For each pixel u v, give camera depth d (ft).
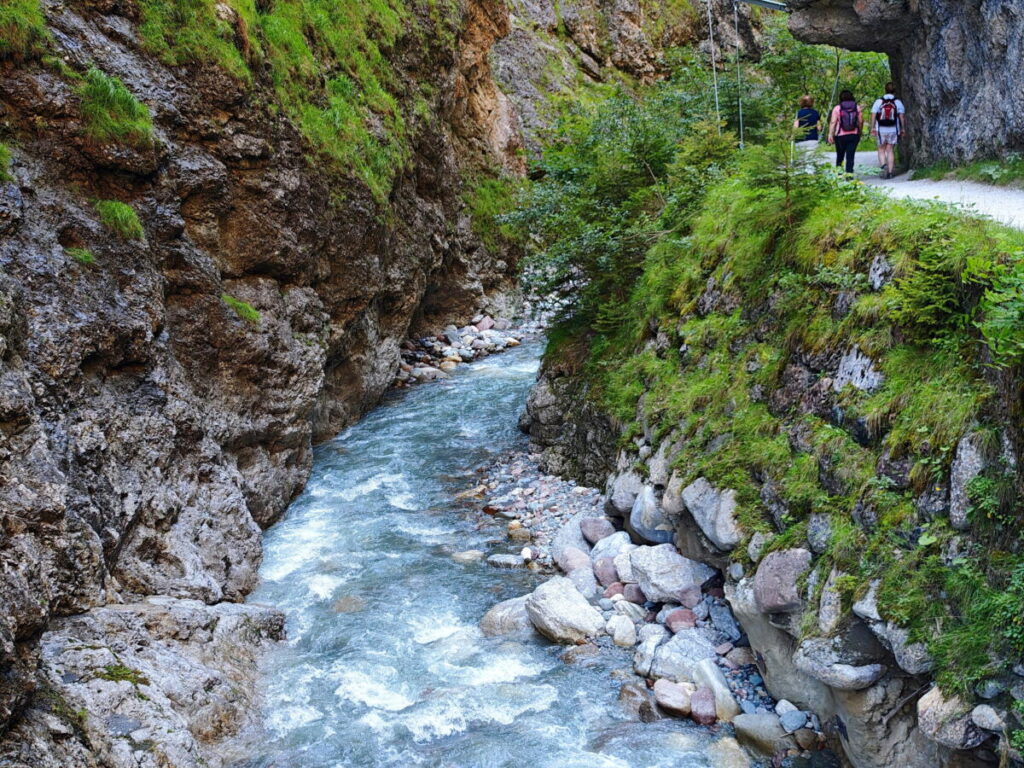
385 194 50.19
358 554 32.60
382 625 27.25
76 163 28.45
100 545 22.70
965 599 16.52
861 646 18.16
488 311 73.92
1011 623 15.56
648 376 33.53
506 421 49.01
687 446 27.68
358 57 53.06
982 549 16.75
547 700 22.95
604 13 111.86
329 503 38.01
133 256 29.04
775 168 27.32
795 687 21.17
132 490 25.50
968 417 17.79
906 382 19.92
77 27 30.19
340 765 20.42
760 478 23.72
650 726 21.63
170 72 33.94
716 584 26.89
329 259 44.19
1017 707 14.88
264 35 41.50
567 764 20.13
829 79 75.31
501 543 33.58
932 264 20.30
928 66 44.50
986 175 36.81
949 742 15.88
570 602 26.66
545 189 44.04
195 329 32.45
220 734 21.12
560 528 34.35
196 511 28.60
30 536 20.06
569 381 41.42
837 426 21.74
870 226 23.48
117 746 17.70
